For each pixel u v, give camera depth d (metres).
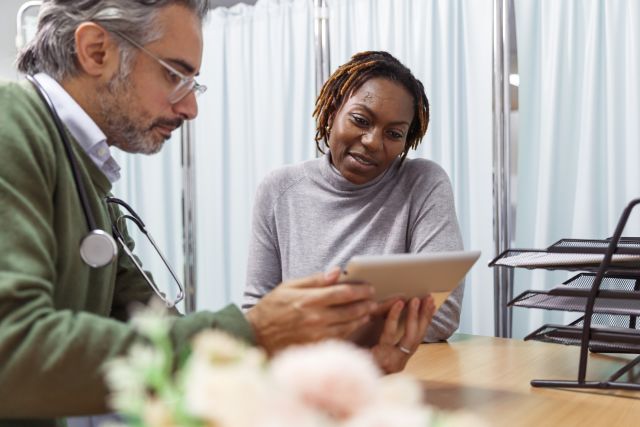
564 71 2.25
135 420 0.34
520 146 2.33
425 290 0.93
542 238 2.24
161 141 1.00
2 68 3.01
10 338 0.68
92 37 0.90
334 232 1.63
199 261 3.07
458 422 0.34
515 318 2.34
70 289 0.86
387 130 1.56
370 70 1.58
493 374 1.11
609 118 2.15
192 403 0.31
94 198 0.92
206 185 3.03
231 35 2.97
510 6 2.35
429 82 2.49
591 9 2.18
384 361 0.96
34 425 0.84
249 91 2.94
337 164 1.64
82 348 0.69
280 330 0.77
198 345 0.34
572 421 0.85
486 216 2.40
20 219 0.74
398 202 1.62
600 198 2.20
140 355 0.35
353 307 0.80
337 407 0.33
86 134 0.92
